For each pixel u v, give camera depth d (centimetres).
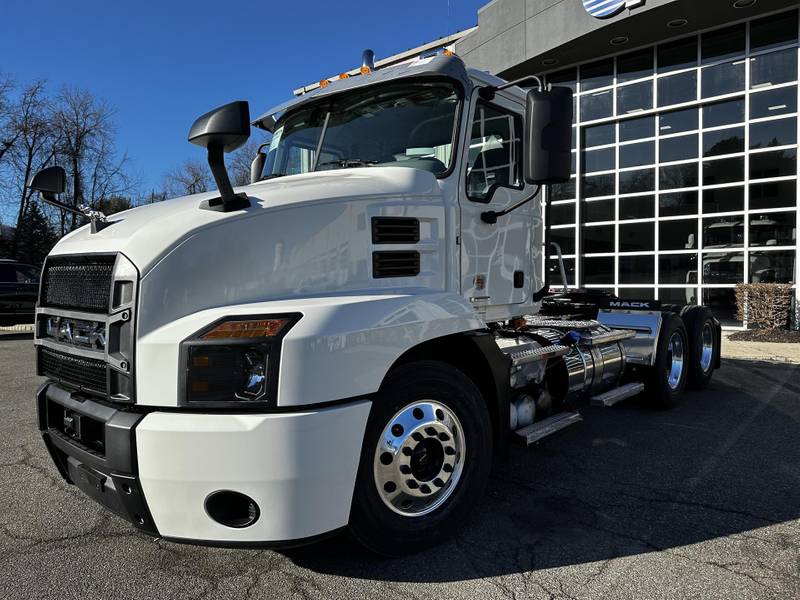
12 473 444
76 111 3122
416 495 305
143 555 310
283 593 273
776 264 1300
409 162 381
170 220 276
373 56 461
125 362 258
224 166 276
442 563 300
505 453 363
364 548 315
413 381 304
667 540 326
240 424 244
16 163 3077
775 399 693
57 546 322
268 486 246
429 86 383
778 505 375
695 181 1412
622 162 1525
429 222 354
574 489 405
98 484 273
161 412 254
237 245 279
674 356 665
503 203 415
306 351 253
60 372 313
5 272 1514
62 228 3256
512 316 432
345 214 313
